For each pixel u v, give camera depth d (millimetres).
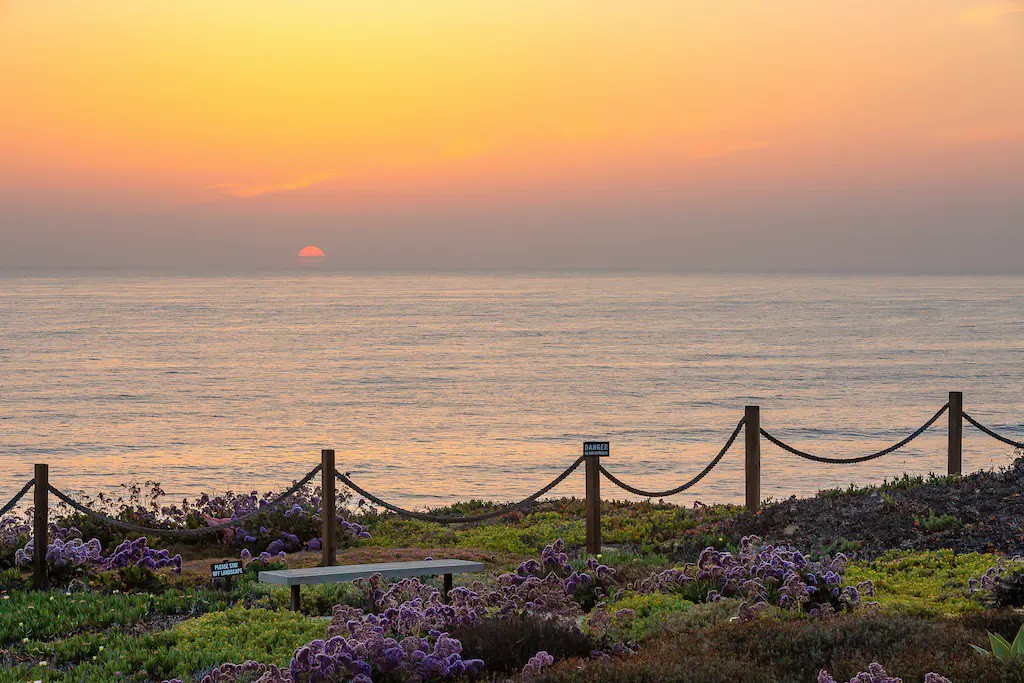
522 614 10297
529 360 107125
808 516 17344
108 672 9758
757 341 133375
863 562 14828
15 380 87000
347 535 18516
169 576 14438
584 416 63062
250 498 19031
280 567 15375
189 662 9930
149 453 48094
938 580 13359
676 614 10844
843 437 51656
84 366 100438
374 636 9023
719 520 18703
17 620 11484
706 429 56312
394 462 45125
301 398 74500
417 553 16750
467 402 71750
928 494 17453
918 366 98125
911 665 8289
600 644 9898
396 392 78562
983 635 9383
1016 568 12297
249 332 152500
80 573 14094
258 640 10516
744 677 8352
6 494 36344
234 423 60531
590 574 12766
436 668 8930
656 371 94125
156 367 99938
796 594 10938
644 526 18719
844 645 9117
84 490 37219
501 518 20703
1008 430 53312
